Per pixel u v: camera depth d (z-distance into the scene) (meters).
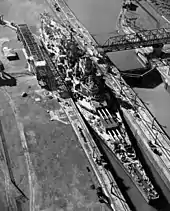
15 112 139.12
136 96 154.12
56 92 151.25
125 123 144.75
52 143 125.94
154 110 153.12
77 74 155.25
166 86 166.25
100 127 135.88
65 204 105.00
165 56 186.00
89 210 103.50
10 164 117.31
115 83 161.50
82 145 125.06
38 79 157.00
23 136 128.38
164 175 118.62
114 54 192.88
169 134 140.38
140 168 122.06
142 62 185.12
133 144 135.88
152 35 192.00
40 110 140.75
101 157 120.06
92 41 192.50
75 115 139.00
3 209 102.69
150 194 113.25
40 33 198.38
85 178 113.50
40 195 107.31
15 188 109.25
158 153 125.75
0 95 148.00
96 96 145.12
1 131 130.25
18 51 179.75
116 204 105.44
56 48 175.50
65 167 116.94
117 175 121.25
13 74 161.75
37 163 118.00
